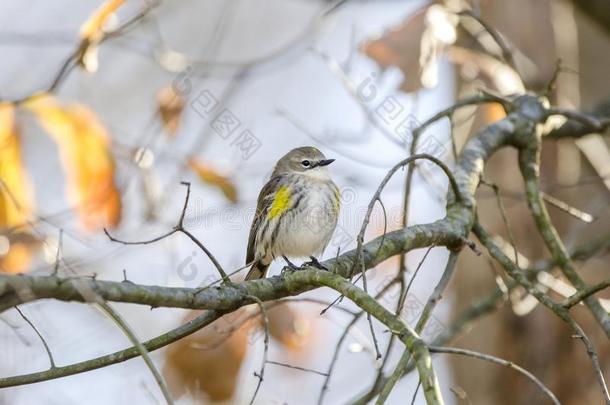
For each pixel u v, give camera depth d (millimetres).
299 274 8914
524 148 11578
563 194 15578
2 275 7137
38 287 7160
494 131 11469
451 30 11578
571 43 15430
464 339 15578
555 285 12961
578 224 14328
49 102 9711
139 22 11844
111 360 8688
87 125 9852
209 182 11680
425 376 7387
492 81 12766
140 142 11453
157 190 11609
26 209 9695
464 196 10289
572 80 15406
